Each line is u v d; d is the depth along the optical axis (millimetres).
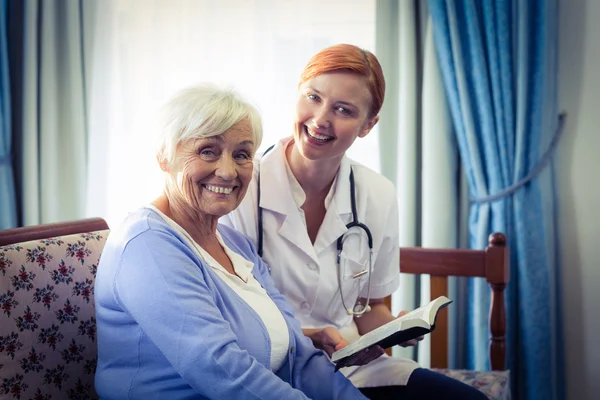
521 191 2268
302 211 1592
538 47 2238
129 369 1227
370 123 1555
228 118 1245
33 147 2521
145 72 2555
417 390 1491
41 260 1384
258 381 1149
